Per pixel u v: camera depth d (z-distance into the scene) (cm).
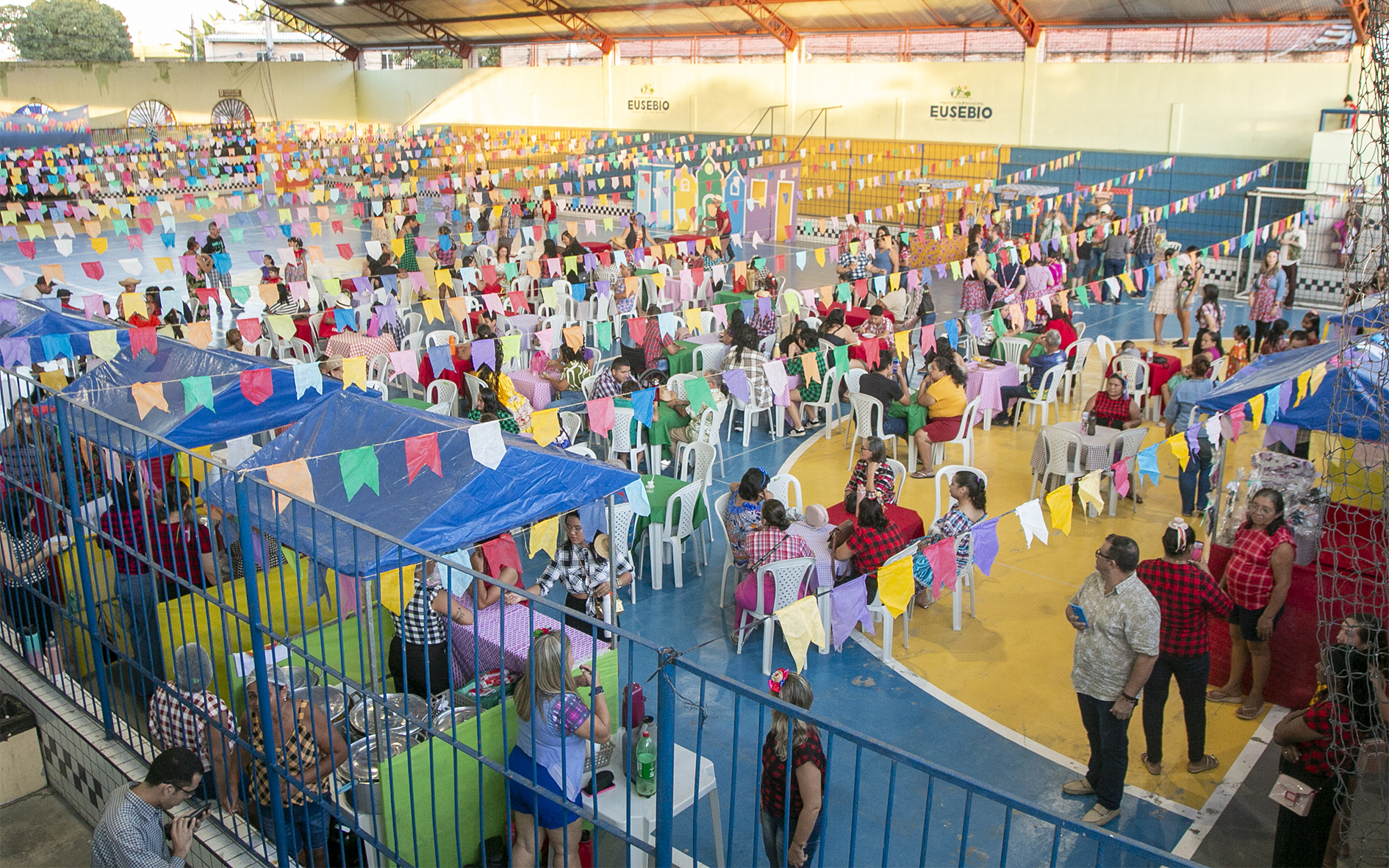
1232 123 1997
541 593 655
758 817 320
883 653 703
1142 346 1541
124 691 566
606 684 525
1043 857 516
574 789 432
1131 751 605
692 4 2481
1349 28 1848
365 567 457
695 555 848
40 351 821
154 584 485
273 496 399
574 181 3055
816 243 2544
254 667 434
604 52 2975
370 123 3725
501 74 3259
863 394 1055
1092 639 528
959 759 598
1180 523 554
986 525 511
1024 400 1184
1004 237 2005
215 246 1650
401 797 451
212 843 470
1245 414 660
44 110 3159
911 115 2441
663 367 1120
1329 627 462
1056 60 2230
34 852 540
